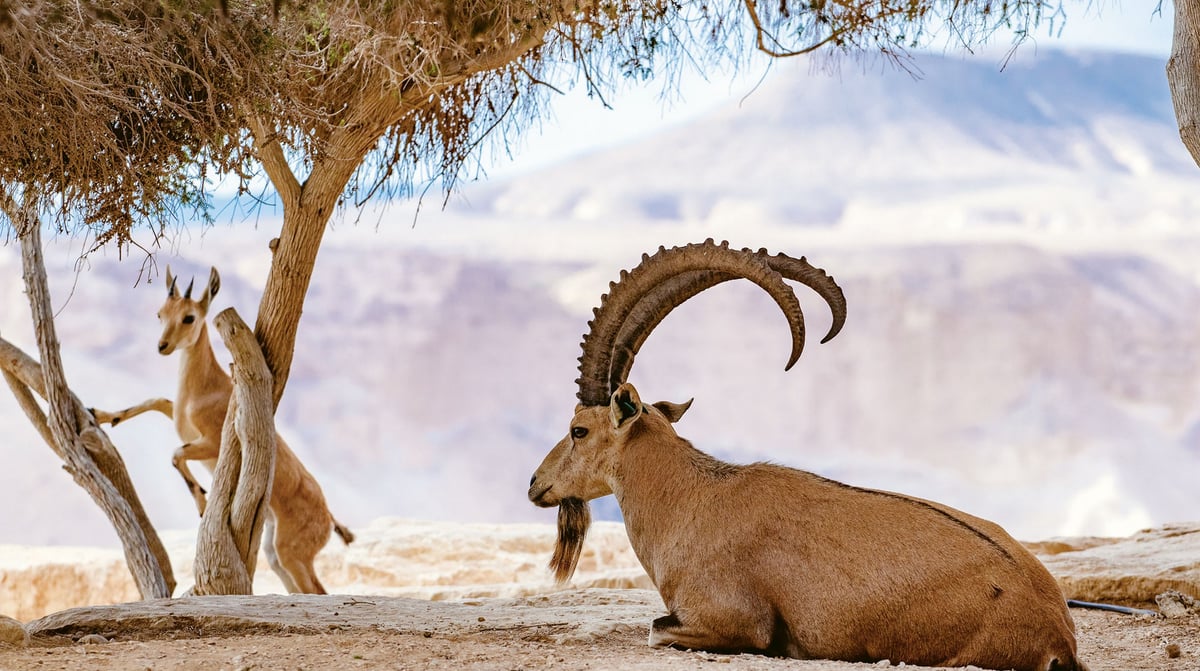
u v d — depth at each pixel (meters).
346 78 10.00
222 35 8.21
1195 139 7.69
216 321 10.95
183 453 13.45
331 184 10.58
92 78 7.98
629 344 7.39
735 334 85.19
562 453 7.40
